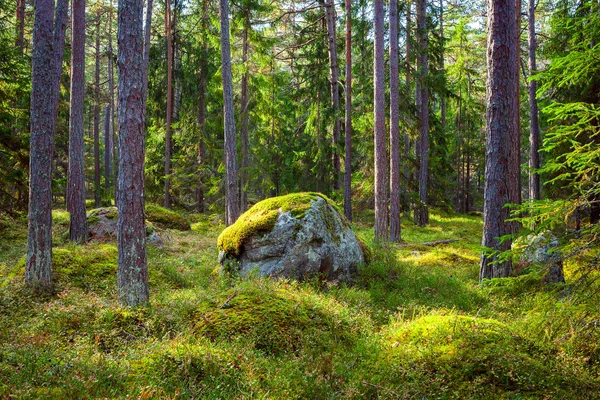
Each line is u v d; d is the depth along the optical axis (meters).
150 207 19.44
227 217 16.34
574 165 5.03
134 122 6.84
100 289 8.34
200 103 25.83
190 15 24.80
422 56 21.08
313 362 5.06
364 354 5.43
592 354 4.92
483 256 9.37
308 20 26.19
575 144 4.84
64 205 28.30
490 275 9.22
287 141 29.70
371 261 10.81
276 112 21.70
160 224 18.53
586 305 4.34
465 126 34.06
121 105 6.81
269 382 4.46
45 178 7.96
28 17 23.39
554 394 4.23
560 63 4.62
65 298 7.32
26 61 15.16
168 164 24.33
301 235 9.30
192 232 18.81
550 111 4.94
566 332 4.76
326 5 23.27
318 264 9.28
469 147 34.38
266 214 9.83
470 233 20.06
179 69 25.77
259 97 20.53
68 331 5.86
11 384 3.65
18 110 14.70
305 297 7.10
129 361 4.71
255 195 32.75
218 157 24.42
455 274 10.77
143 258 7.00
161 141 25.80
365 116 20.34
